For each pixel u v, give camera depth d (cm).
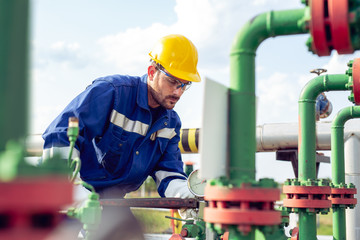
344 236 268
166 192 280
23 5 73
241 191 110
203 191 245
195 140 375
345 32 110
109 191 265
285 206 211
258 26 123
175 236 256
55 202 67
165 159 293
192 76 262
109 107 254
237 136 120
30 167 69
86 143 251
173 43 263
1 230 65
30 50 74
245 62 123
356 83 199
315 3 112
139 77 275
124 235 161
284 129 349
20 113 72
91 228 137
